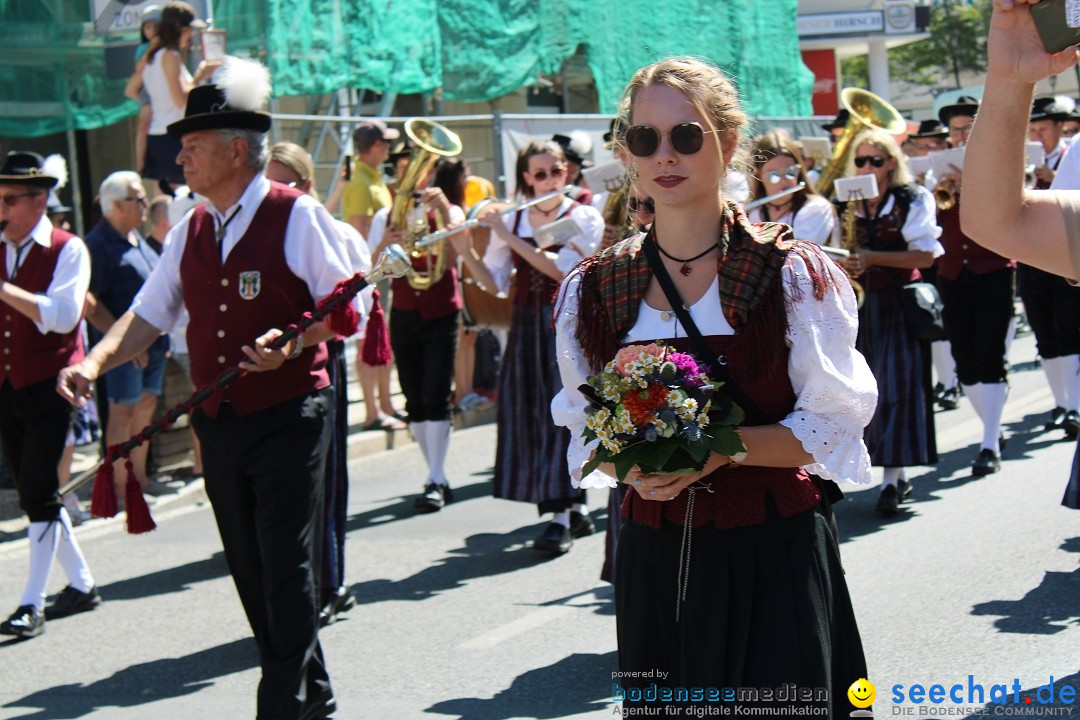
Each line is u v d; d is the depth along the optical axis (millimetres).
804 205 6945
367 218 10281
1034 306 9594
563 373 3217
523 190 7500
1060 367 9594
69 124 10836
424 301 8789
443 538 8008
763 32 17188
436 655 5766
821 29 26828
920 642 5383
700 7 16109
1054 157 10406
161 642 6250
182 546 8180
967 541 6906
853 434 2973
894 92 38438
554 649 5734
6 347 6461
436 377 8867
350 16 11945
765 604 2963
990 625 5523
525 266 7496
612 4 14789
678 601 3016
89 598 6836
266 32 11258
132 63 10844
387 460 10742
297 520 4637
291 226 4828
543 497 7328
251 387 4668
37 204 6508
